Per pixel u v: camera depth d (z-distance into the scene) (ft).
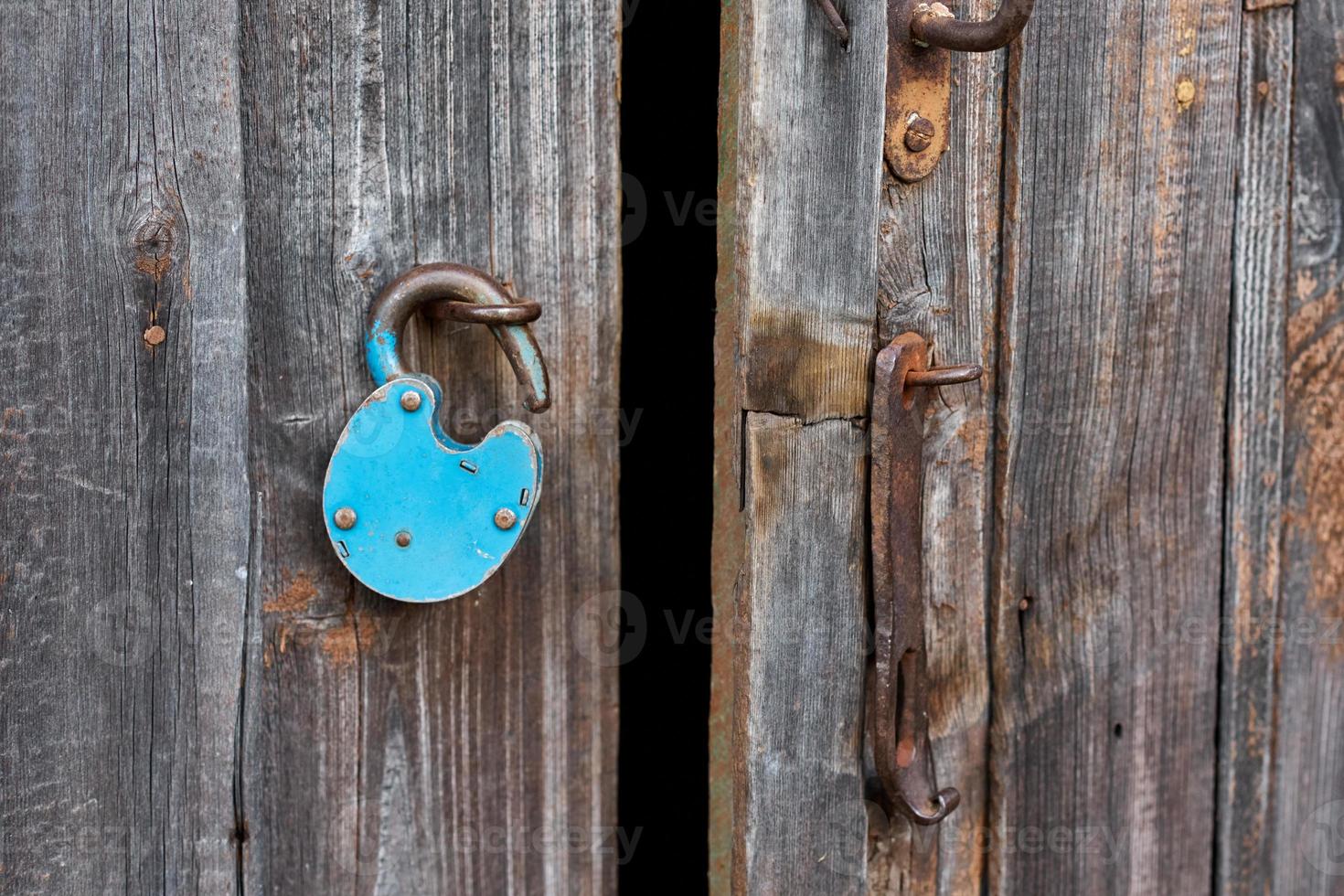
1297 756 4.39
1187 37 3.71
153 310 3.10
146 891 3.29
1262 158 3.89
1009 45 3.51
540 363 3.13
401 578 3.20
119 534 3.15
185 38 3.05
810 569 3.51
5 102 2.92
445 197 3.35
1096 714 4.04
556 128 3.43
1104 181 3.69
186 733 3.28
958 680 3.84
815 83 3.27
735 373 3.38
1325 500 4.23
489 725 3.63
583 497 3.62
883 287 3.50
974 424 3.70
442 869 3.64
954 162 3.52
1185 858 4.29
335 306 3.29
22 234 2.96
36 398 3.02
